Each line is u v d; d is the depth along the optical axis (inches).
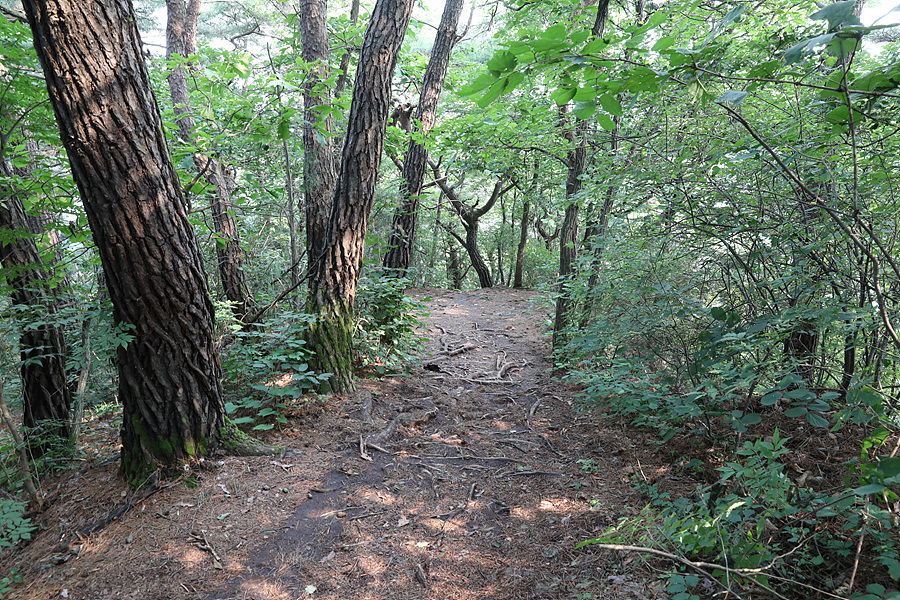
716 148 145.0
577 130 250.4
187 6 359.6
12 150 175.9
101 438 209.0
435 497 144.6
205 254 301.3
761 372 125.4
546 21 290.0
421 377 251.4
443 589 108.9
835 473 128.1
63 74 119.2
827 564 97.4
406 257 286.8
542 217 653.3
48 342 194.5
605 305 212.5
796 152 123.8
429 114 292.7
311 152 235.5
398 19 202.8
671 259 172.9
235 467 154.6
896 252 117.6
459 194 655.1
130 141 129.3
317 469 157.2
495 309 454.6
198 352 152.6
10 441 198.1
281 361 196.7
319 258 211.8
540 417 208.1
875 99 77.9
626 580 105.2
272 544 123.7
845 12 58.1
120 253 134.1
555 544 121.4
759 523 89.0
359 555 119.6
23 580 118.8
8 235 167.2
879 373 112.3
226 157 221.3
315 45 249.4
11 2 433.1
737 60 129.6
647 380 173.0
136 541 125.5
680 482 141.3
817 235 130.7
